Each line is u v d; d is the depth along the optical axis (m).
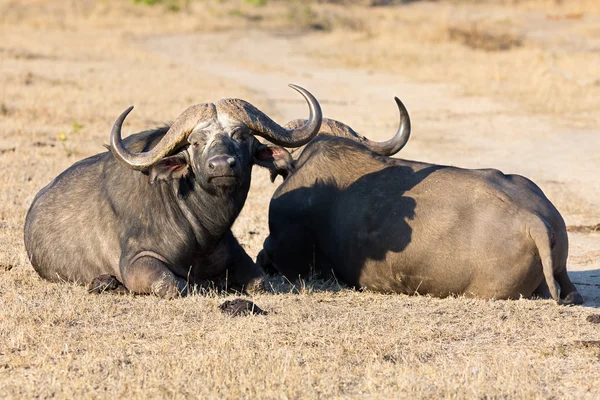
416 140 39.12
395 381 12.42
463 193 16.92
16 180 28.39
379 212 17.47
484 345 14.18
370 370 12.72
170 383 12.18
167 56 76.50
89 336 14.21
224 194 16.44
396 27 98.31
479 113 47.03
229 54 79.88
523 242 16.28
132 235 17.16
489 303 16.38
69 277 18.08
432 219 16.88
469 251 16.53
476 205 16.70
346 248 17.88
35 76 54.78
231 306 15.69
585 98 50.56
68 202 18.27
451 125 43.50
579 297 16.97
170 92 51.69
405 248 17.05
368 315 15.66
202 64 71.75
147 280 16.67
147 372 12.55
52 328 14.59
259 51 82.62
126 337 14.16
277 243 19.02
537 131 41.69
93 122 40.69
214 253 17.42
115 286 17.20
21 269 19.09
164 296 16.59
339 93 55.47
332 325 15.00
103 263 17.66
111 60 69.31
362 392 12.15
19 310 15.38
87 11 109.19
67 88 51.12
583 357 13.63
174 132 16.14
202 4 119.25
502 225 16.41
